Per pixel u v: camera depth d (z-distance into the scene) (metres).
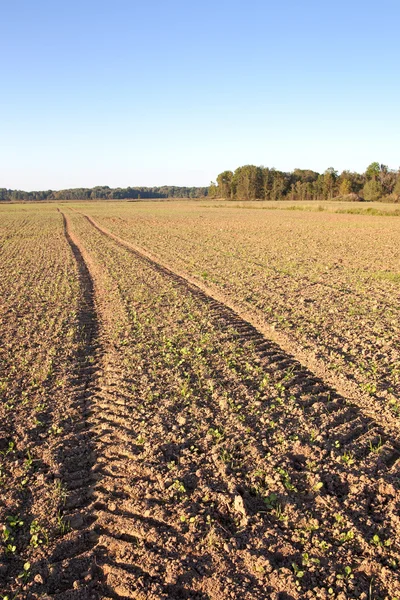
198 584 3.93
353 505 4.80
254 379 7.86
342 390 7.48
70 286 15.75
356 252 22.33
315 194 111.94
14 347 9.74
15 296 14.45
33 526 4.63
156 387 7.57
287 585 3.87
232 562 4.13
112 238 31.55
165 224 42.72
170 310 12.23
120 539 4.51
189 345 9.55
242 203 89.12
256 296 13.63
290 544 4.30
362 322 10.87
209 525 4.55
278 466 5.46
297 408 6.85
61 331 10.73
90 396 7.46
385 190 90.50
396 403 6.87
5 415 6.84
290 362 8.66
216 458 5.61
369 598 3.75
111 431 6.39
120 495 5.13
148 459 5.65
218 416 6.61
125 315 11.87
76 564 4.24
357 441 6.00
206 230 35.34
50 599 3.88
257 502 4.92
